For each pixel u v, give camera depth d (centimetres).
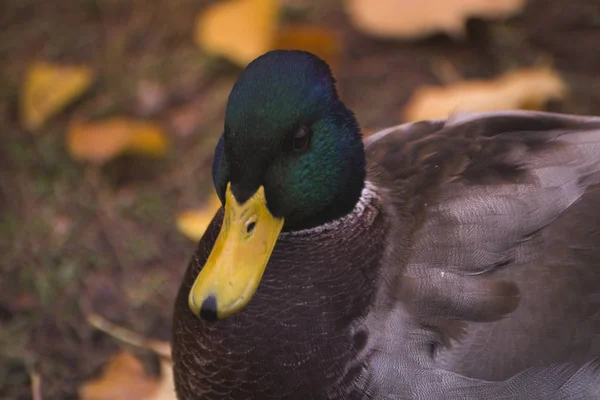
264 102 408
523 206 448
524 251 448
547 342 441
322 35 744
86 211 671
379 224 453
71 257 640
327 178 431
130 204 675
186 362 470
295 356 444
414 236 452
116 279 633
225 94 748
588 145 466
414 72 761
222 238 409
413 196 463
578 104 737
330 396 446
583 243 455
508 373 440
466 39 788
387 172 477
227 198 414
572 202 455
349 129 439
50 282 622
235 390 455
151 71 765
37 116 720
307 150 422
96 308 614
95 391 557
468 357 438
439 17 764
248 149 408
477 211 450
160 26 798
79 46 785
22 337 591
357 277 443
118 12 809
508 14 790
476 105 695
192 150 714
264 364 446
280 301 443
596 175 464
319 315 441
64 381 570
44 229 657
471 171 462
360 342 441
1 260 636
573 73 762
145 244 654
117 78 761
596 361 448
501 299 443
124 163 702
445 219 452
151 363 584
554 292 446
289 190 420
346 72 761
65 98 727
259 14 752
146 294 625
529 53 774
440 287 442
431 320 441
